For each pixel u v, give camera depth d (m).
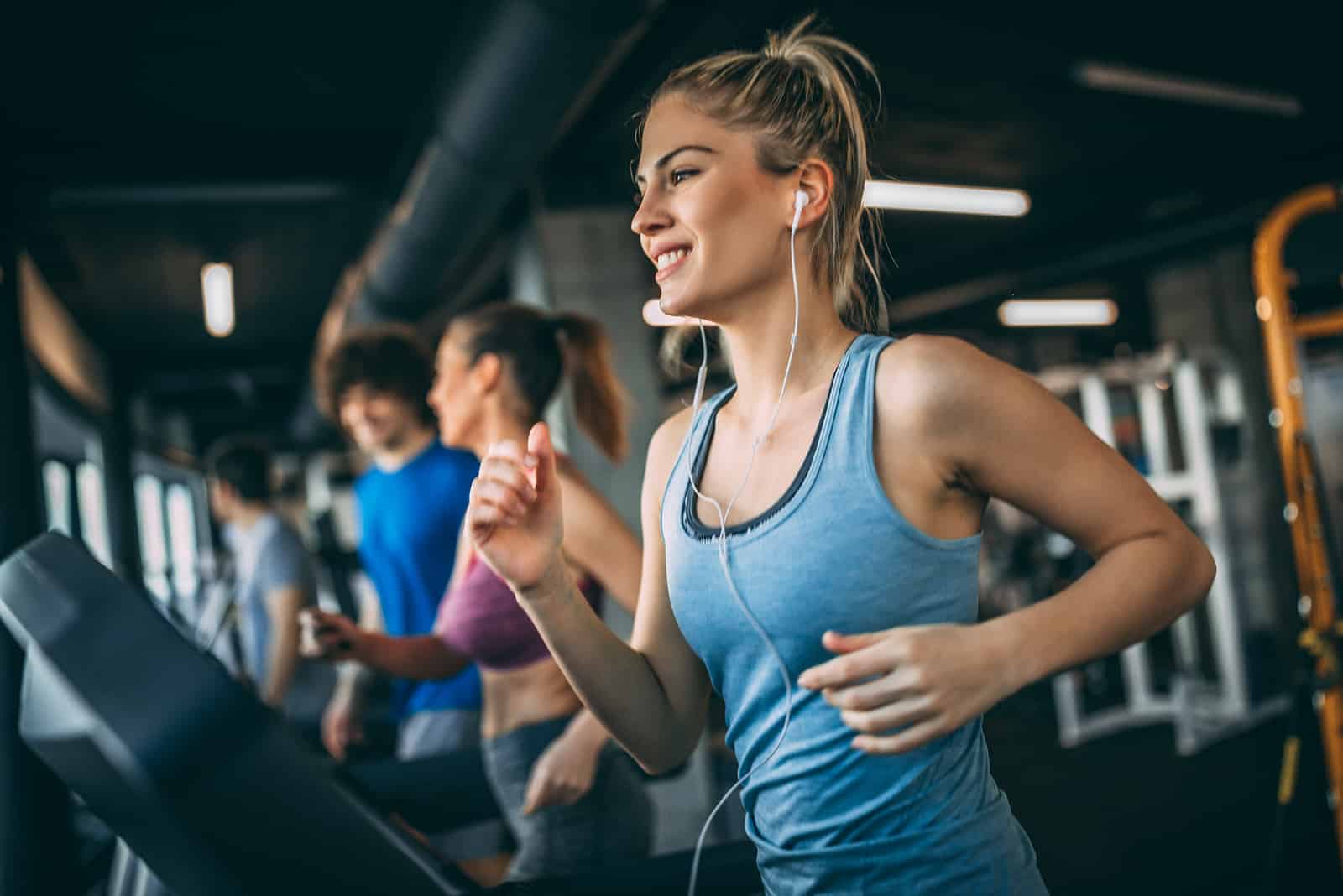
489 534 0.77
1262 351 7.03
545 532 0.78
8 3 3.40
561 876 1.06
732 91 0.76
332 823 0.51
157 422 11.58
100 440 8.11
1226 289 7.23
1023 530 6.65
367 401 2.03
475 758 1.77
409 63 4.08
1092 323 10.26
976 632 0.59
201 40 3.76
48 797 3.22
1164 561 0.65
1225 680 5.39
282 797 0.49
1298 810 3.26
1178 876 3.10
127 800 0.49
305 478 16.36
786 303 0.77
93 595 0.48
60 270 6.22
